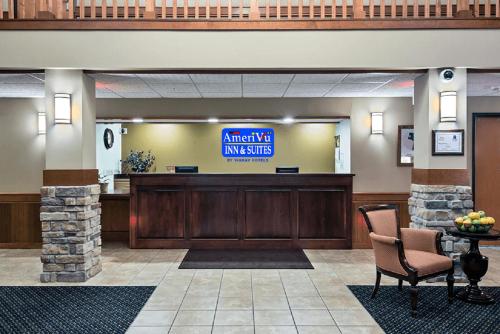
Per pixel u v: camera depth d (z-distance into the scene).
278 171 6.27
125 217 6.29
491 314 3.37
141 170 8.70
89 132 4.41
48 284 4.12
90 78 4.46
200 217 5.75
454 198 4.20
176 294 3.84
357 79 4.84
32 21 4.10
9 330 3.07
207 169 8.87
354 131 6.17
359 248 5.81
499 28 4.12
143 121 6.37
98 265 4.54
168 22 4.14
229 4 4.26
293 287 4.05
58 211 4.15
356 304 3.59
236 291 3.93
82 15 4.47
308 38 4.17
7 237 5.96
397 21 4.15
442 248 4.03
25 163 6.05
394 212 4.08
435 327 3.11
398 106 6.16
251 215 5.75
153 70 4.25
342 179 5.74
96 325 3.15
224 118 6.33
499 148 6.07
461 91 4.20
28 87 5.28
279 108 6.30
